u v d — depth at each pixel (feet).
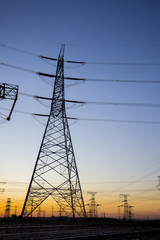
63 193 100.01
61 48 121.60
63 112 110.52
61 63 117.39
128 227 98.89
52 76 113.60
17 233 58.54
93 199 240.53
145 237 57.67
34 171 97.60
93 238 52.44
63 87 113.09
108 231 72.90
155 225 110.93
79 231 69.21
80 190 104.32
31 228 74.74
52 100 109.29
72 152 107.96
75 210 102.12
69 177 102.99
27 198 94.53
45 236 53.16
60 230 70.79
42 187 96.84
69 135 109.50
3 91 68.23
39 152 101.19
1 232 60.70
